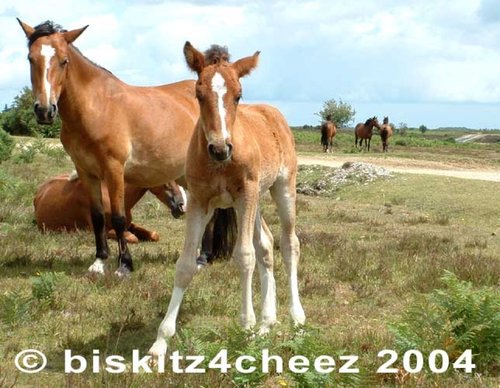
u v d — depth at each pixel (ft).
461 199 58.90
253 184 20.88
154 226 45.14
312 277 30.35
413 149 169.17
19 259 31.94
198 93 19.71
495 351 19.43
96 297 26.55
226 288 28.02
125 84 31.94
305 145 170.60
